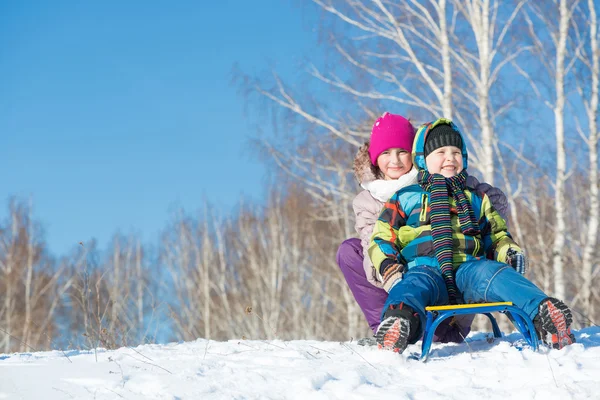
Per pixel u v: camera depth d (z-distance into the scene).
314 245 21.89
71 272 24.31
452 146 3.84
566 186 14.52
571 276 14.08
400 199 3.80
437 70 13.07
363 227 4.02
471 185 3.90
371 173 4.36
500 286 3.33
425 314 3.31
